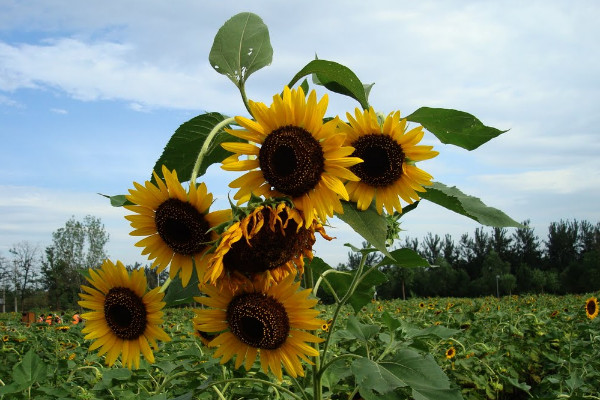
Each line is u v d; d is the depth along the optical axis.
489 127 0.79
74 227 22.67
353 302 1.09
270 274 0.72
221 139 0.83
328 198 0.69
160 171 0.88
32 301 23.28
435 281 23.09
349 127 0.77
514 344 2.99
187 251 0.72
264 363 0.76
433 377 0.79
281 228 0.66
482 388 2.26
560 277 22.30
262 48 0.86
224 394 1.22
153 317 0.78
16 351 2.70
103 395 1.48
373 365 0.80
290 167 0.68
